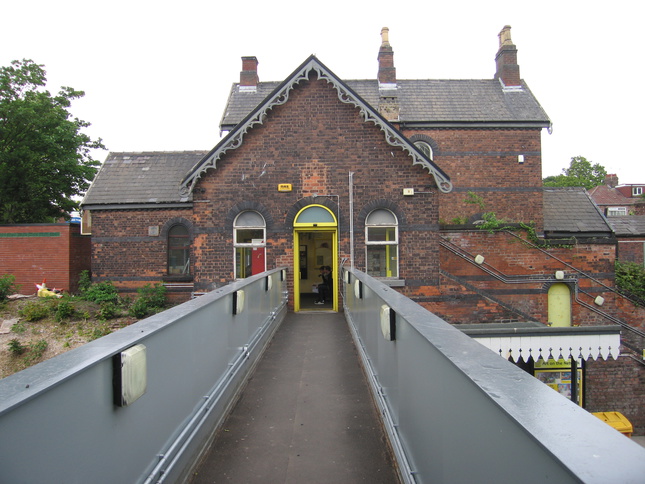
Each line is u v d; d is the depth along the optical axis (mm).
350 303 10203
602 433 1455
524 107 18719
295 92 13586
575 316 15195
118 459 2725
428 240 13430
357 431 5008
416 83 19938
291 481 3977
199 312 4418
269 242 13422
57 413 2102
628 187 63750
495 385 1935
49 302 17109
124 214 17703
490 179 17922
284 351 8500
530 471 1507
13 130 23984
